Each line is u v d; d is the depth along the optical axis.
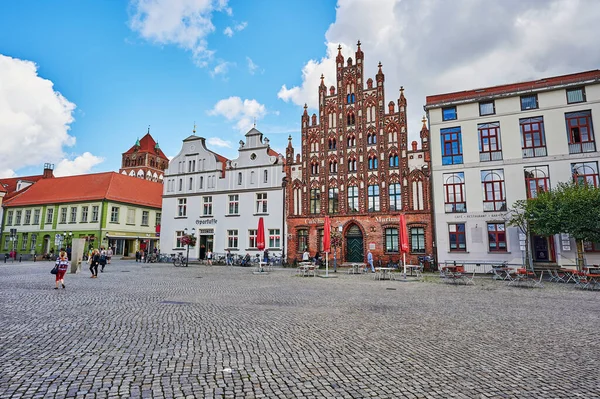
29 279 20.11
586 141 25.59
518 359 6.55
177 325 8.95
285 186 36.91
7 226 54.41
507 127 27.88
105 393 4.83
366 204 32.97
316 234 34.59
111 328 8.52
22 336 7.68
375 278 23.14
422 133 31.34
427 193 30.45
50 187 55.41
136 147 103.56
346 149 34.59
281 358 6.47
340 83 35.66
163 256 40.97
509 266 25.97
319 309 11.55
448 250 28.44
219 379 5.41
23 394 4.76
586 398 4.88
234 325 9.05
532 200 22.56
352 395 4.89
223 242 39.34
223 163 46.16
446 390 5.10
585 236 20.11
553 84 26.62
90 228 47.56
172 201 43.12
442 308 11.93
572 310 11.70
